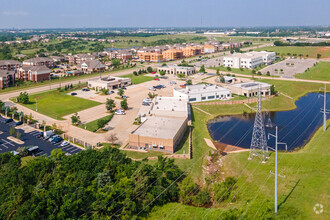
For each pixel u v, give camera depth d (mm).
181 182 69562
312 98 156750
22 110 129875
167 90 170250
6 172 66375
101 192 57688
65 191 57062
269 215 53969
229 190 66500
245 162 79125
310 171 70500
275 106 141500
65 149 90062
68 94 158625
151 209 59844
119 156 72250
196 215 57344
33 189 59469
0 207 54250
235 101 142500
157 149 88250
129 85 183625
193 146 92625
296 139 100062
